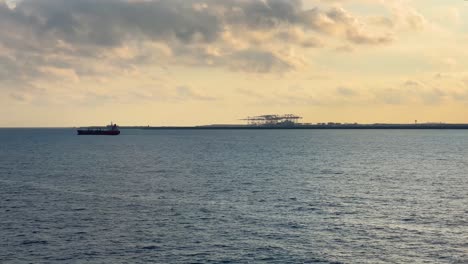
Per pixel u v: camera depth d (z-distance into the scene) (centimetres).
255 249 4778
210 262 4419
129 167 12619
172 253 4666
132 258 4531
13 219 6025
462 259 4512
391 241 5044
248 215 6228
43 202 7175
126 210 6562
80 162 14200
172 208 6694
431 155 16712
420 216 6172
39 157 16138
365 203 7056
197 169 12000
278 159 15088
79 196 7725
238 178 10019
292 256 4578
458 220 5953
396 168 12144
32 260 4478
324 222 5847
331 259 4500
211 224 5741
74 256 4584
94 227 5619
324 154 17362
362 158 15438
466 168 12056
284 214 6294
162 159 15350
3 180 9800
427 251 4731
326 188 8531
